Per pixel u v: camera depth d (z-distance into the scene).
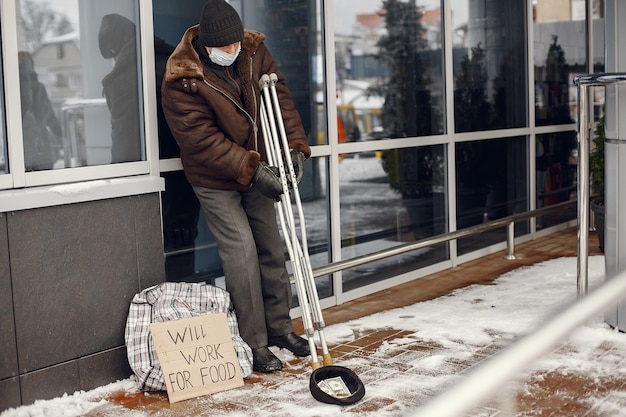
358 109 5.36
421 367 3.86
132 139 3.99
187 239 4.29
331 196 5.16
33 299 3.44
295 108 4.71
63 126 3.70
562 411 3.21
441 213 6.14
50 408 3.43
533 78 7.21
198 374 3.62
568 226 7.93
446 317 4.73
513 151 7.02
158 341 3.60
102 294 3.69
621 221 4.21
